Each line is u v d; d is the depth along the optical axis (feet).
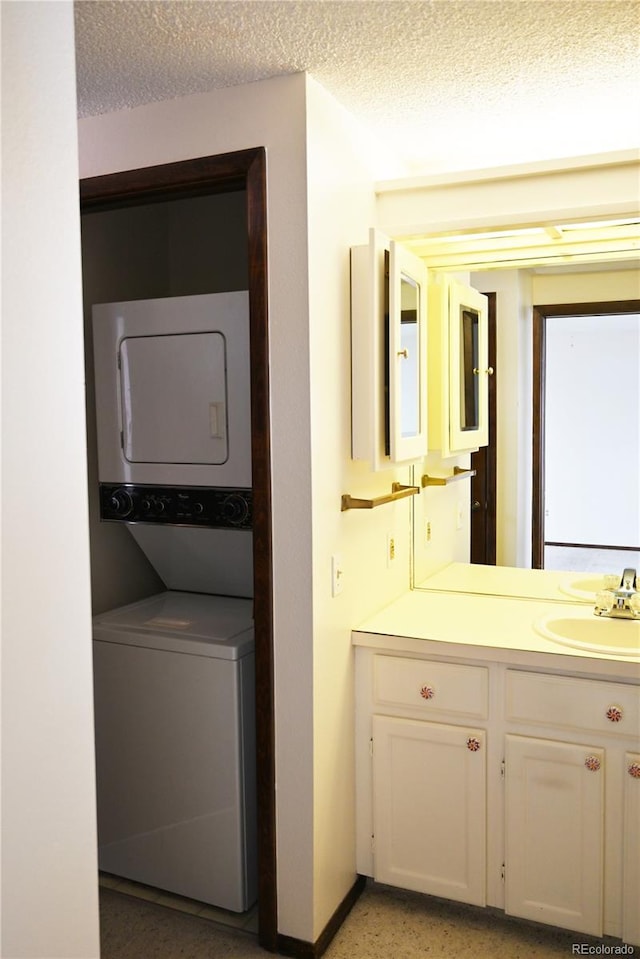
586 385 8.95
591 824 7.30
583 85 7.29
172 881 8.55
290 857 7.53
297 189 7.02
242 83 7.15
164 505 8.79
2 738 3.89
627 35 6.25
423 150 9.13
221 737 8.14
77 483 4.36
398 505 9.55
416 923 8.06
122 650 8.61
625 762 7.16
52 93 4.18
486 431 9.43
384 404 7.93
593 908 7.35
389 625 8.36
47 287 4.16
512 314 9.17
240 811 8.15
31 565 4.06
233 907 8.25
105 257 10.02
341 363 7.79
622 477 8.88
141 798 8.66
